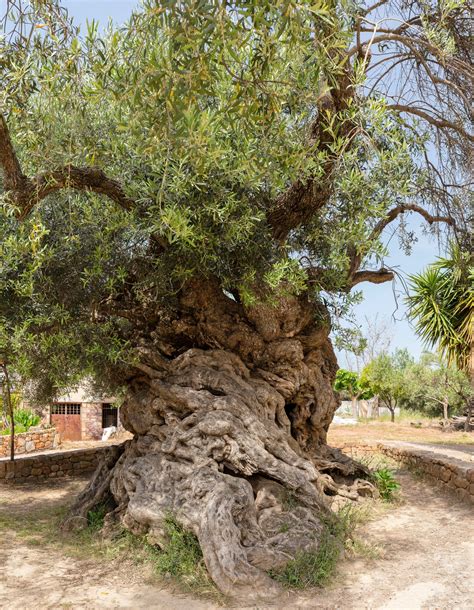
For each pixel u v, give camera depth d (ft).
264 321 28.68
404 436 67.72
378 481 32.78
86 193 24.70
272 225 26.50
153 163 19.61
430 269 49.70
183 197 21.89
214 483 22.49
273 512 23.36
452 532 25.86
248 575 18.92
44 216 24.89
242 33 10.43
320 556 20.90
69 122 20.29
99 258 23.70
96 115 21.24
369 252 23.15
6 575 20.85
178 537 21.34
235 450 24.54
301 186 24.98
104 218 24.27
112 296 28.09
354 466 33.09
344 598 18.43
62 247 24.32
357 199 22.99
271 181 22.56
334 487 30.89
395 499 32.19
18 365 24.47
